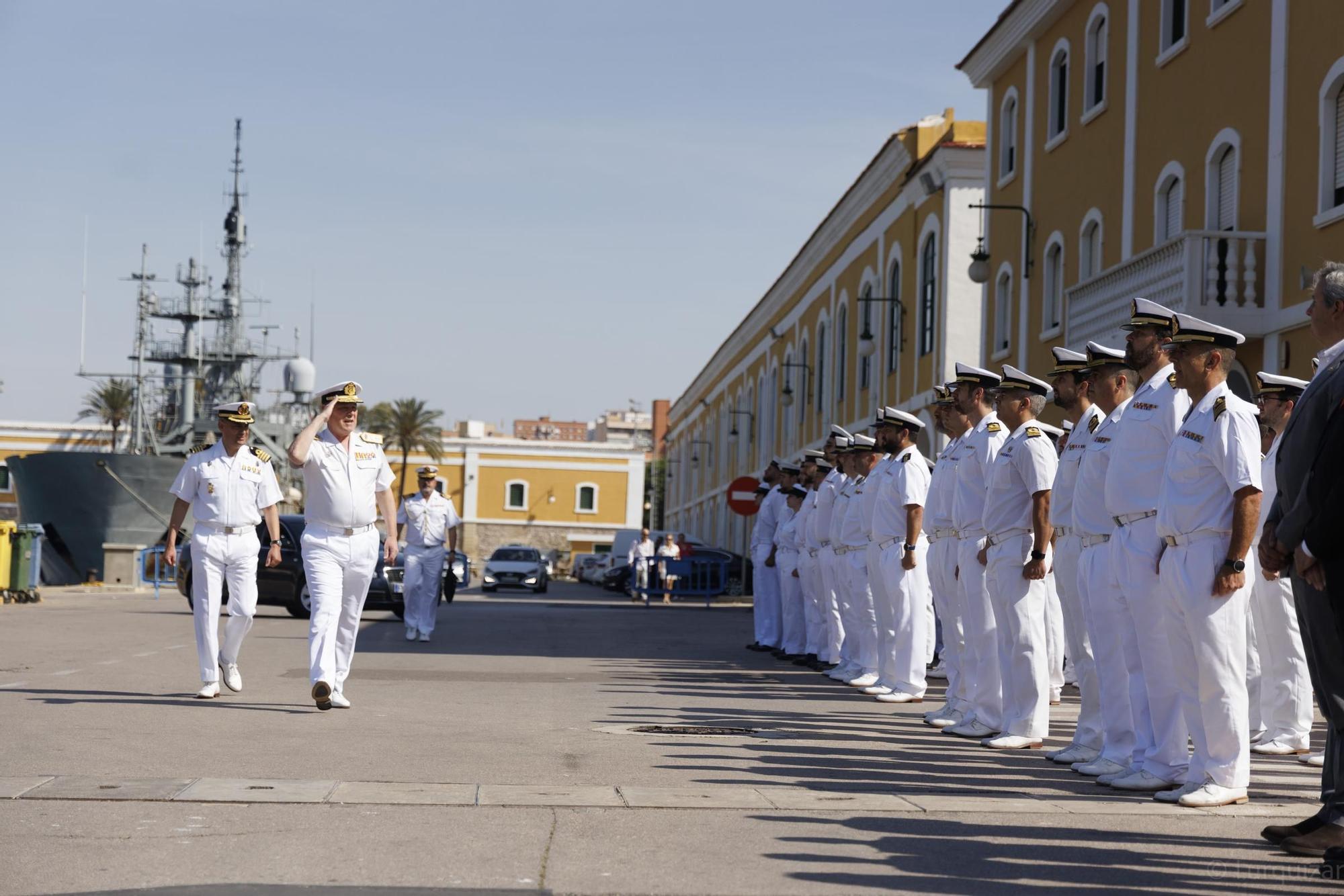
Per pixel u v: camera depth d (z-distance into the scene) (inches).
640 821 260.8
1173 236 848.3
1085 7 1002.7
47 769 303.0
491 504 3412.9
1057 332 1027.3
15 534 1111.0
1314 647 246.2
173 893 202.2
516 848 235.5
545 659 668.1
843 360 1743.4
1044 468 375.9
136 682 494.6
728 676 597.6
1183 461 292.7
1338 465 231.6
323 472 429.1
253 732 370.0
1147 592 310.0
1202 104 821.2
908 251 1403.8
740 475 2628.0
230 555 453.4
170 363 2260.1
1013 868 230.2
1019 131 1142.3
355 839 239.8
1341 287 244.8
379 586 968.9
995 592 391.2
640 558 1644.9
